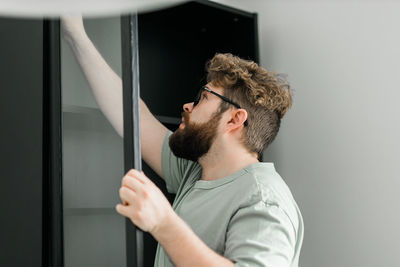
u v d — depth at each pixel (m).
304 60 2.24
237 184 1.33
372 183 1.92
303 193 2.17
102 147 0.98
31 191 1.08
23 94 1.11
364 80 2.00
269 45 2.41
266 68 2.40
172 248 1.00
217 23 2.33
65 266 1.06
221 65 1.50
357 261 1.93
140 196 0.89
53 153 1.09
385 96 1.92
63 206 1.07
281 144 2.29
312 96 2.19
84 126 1.02
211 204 1.34
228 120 1.45
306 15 2.26
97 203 0.99
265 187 1.28
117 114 0.95
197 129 1.45
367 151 1.95
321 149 2.12
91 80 1.00
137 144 0.92
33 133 1.10
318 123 2.15
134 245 0.90
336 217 2.03
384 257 1.85
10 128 1.09
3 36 1.10
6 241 1.05
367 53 2.00
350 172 2.00
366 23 2.02
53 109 1.10
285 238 1.19
